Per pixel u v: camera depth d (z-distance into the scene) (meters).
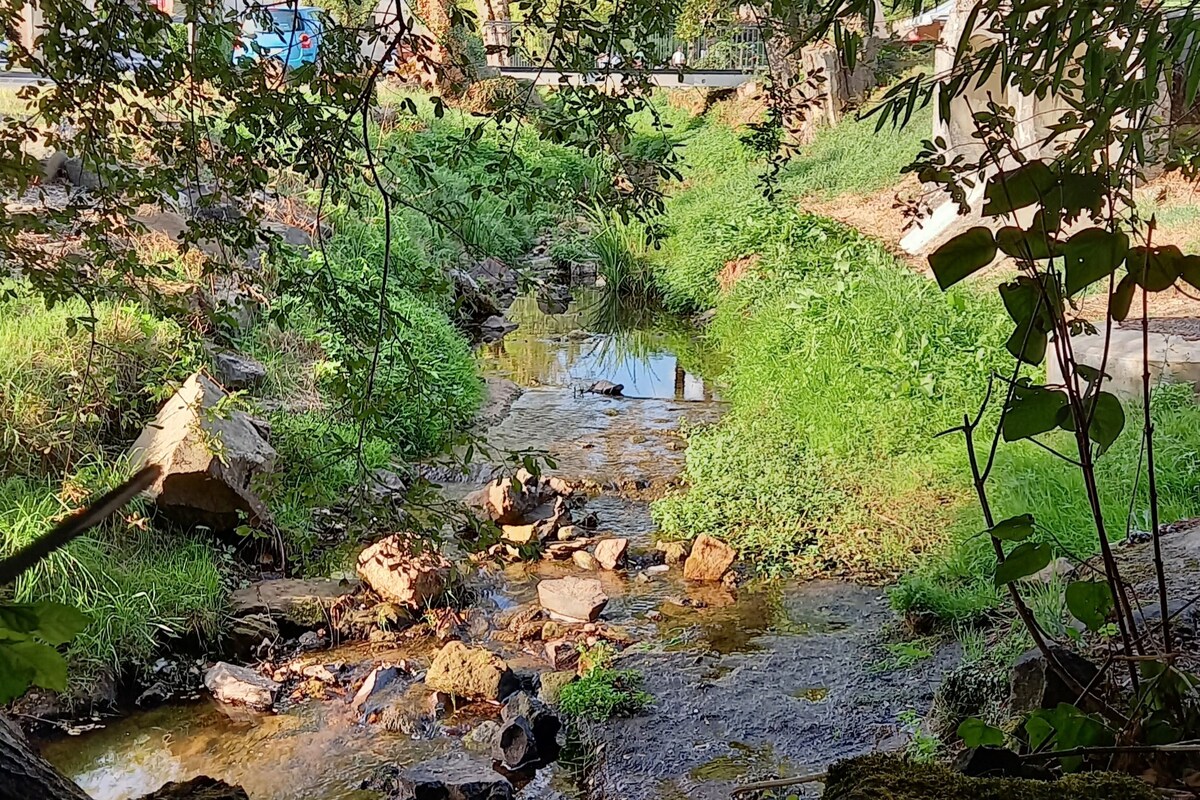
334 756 4.52
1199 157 1.97
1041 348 1.62
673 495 7.64
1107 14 1.56
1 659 0.84
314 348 8.30
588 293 16.25
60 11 3.14
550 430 9.56
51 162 8.54
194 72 3.33
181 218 8.34
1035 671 3.18
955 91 1.76
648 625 5.71
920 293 10.18
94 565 5.32
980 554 5.70
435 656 5.32
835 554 6.44
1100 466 6.05
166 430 6.10
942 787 1.46
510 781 4.31
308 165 3.48
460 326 13.27
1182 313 8.30
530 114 4.51
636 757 4.37
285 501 5.06
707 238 15.66
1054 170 1.61
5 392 5.91
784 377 9.51
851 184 16.66
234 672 5.14
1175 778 1.68
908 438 7.76
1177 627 3.59
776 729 4.51
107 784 4.34
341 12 4.11
